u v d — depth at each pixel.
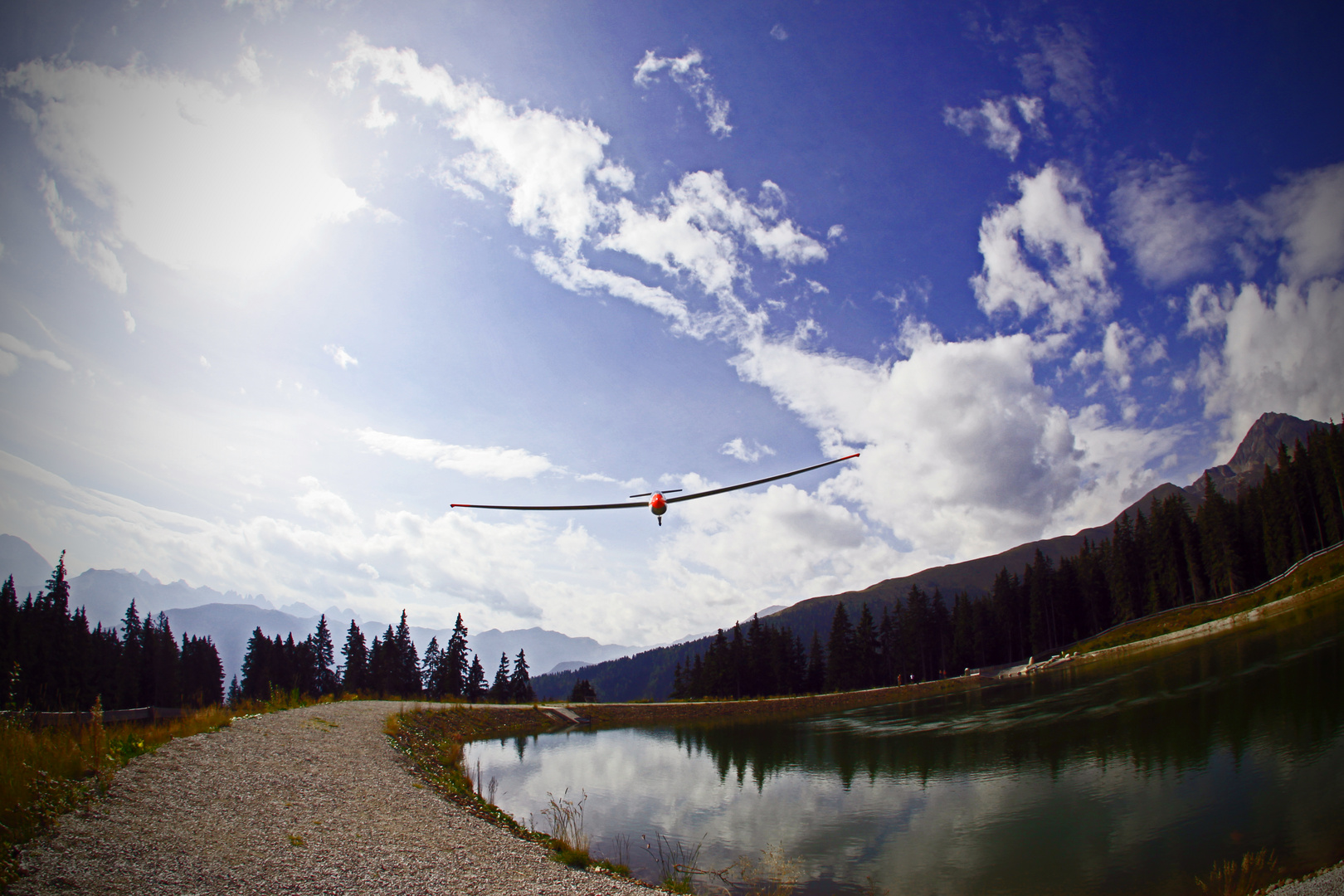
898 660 107.00
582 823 20.84
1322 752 23.42
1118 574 92.12
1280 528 73.31
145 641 78.00
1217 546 78.25
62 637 62.88
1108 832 19.11
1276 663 39.97
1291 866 15.14
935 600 108.19
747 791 27.80
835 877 16.62
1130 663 58.94
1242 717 30.38
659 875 15.80
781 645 100.31
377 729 24.17
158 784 12.52
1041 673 74.75
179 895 8.27
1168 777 24.05
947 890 15.66
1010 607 102.62
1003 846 18.72
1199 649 54.09
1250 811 19.23
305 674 86.56
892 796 26.23
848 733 47.00
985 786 26.72
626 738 47.50
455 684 90.56
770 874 16.61
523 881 10.50
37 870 8.39
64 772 11.59
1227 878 14.94
